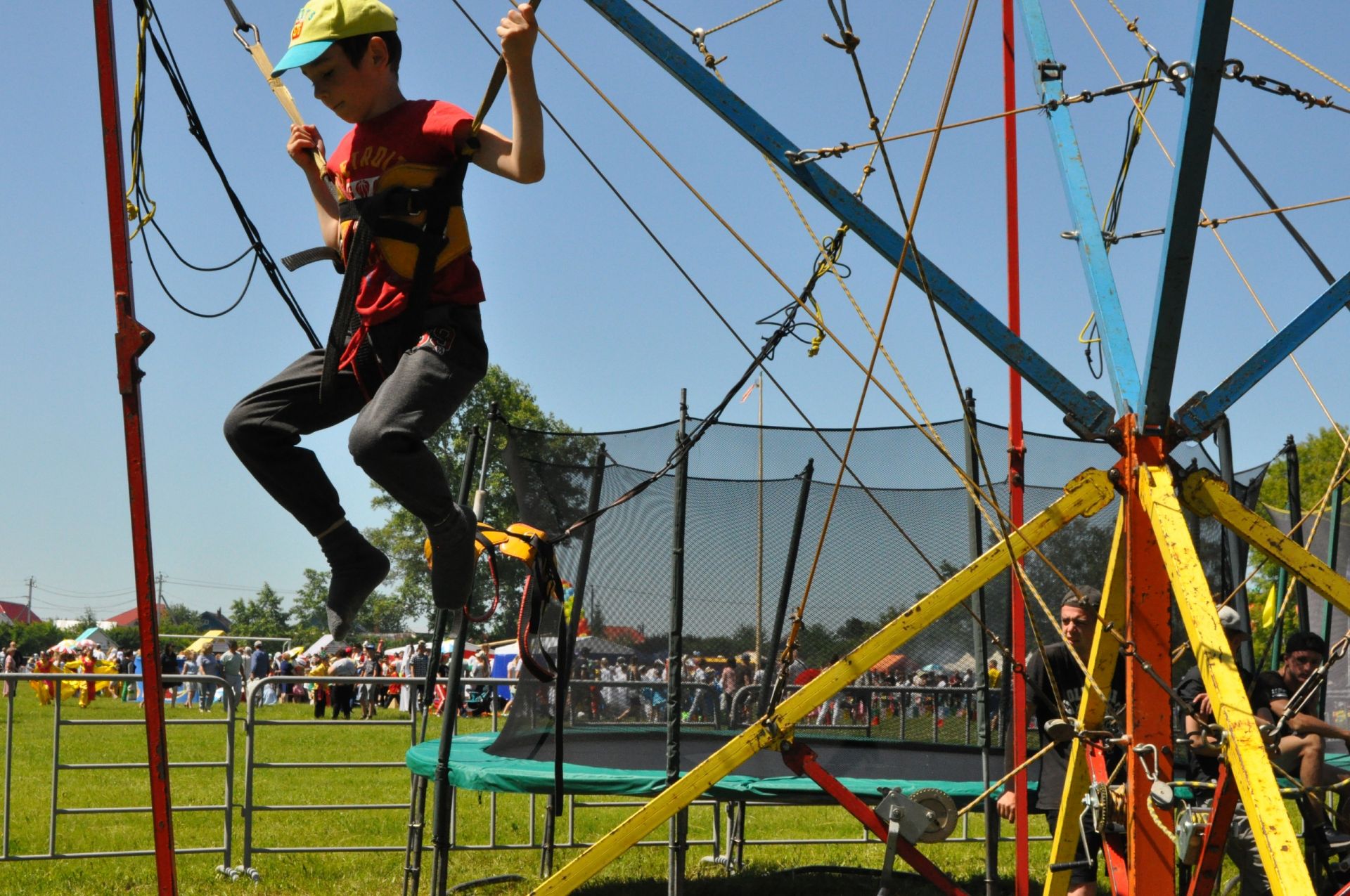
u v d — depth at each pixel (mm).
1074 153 4727
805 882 8836
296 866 9297
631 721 7656
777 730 4312
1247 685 6344
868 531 7812
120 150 3076
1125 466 4160
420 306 3000
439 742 8977
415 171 3023
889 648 4309
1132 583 4059
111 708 29984
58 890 8195
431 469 3002
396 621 86312
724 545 7773
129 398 3004
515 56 2875
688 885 8734
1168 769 4039
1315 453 36594
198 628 143125
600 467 7859
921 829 4395
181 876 8773
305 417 3252
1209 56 3553
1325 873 5090
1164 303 3854
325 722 9125
